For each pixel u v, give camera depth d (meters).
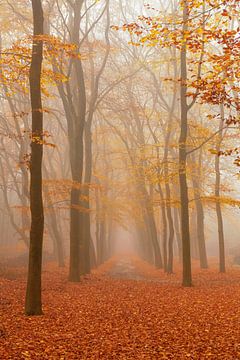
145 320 12.10
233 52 9.88
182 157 20.34
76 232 22.00
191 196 31.62
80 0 22.47
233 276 23.98
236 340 9.62
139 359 8.50
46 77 14.84
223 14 9.66
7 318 11.99
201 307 13.94
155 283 22.11
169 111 30.19
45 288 18.88
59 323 11.60
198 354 8.75
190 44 10.28
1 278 21.45
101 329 10.98
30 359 8.37
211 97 10.33
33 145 12.56
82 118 22.91
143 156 29.19
